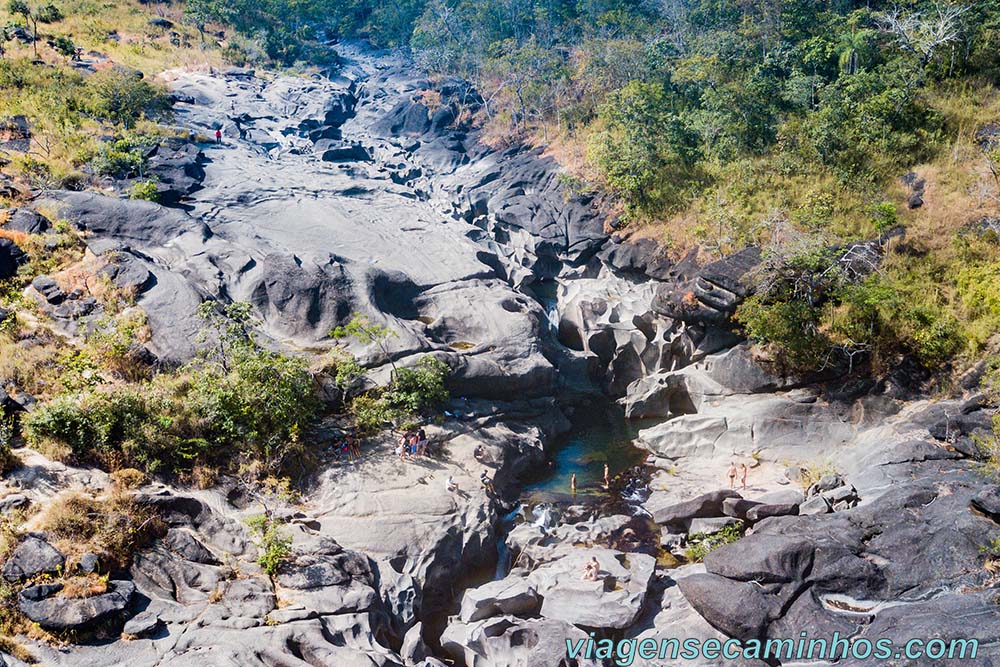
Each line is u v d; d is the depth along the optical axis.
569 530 37.09
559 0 104.50
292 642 26.97
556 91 77.94
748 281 44.69
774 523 33.19
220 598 28.59
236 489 34.81
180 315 42.66
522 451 42.94
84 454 33.41
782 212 50.31
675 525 37.12
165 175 61.31
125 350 39.47
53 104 65.69
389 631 30.47
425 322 49.69
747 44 68.44
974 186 48.59
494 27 102.44
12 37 81.75
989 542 28.53
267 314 46.19
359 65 115.38
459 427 42.28
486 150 80.38
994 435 35.16
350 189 66.56
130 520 30.09
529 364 46.78
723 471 41.66
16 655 25.06
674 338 49.56
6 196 51.34
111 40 93.12
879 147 53.88
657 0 92.31
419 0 118.25
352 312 45.62
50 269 45.38
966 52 59.03
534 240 62.91
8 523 28.69
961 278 42.56
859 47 61.69
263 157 73.06
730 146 58.44
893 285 42.97
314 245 55.44
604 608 29.91
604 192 64.19
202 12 104.50
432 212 65.69
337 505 35.69
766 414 43.12
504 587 32.53
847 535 30.72
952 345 40.88
